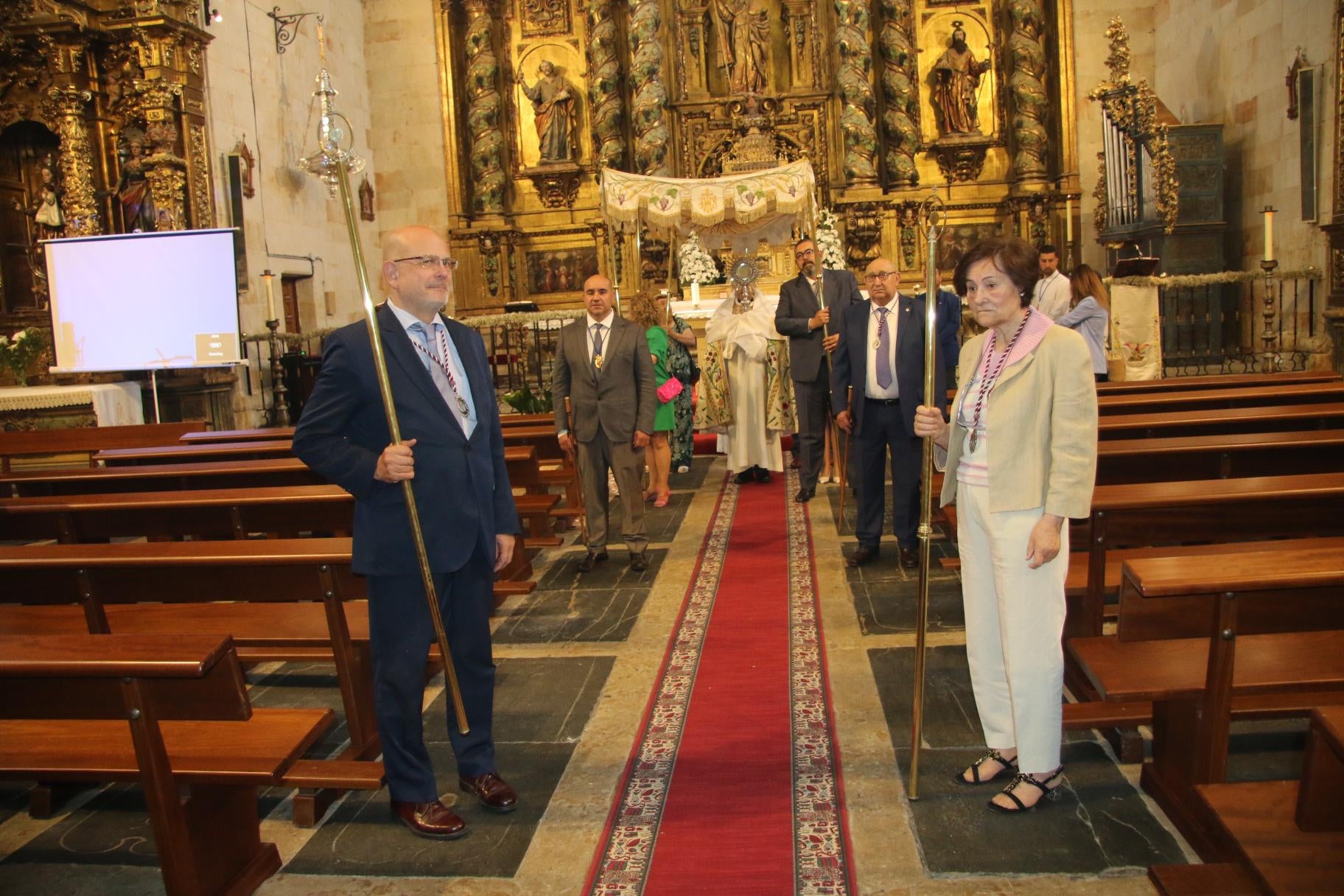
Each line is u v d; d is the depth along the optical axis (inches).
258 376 486.9
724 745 151.6
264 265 503.2
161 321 392.5
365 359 123.8
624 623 212.1
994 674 132.2
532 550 278.7
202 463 237.9
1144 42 616.1
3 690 104.3
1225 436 187.6
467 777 136.9
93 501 183.0
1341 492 140.4
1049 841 120.6
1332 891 86.4
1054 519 116.3
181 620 156.2
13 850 133.0
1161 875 108.2
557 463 323.0
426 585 123.3
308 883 121.0
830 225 498.0
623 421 243.3
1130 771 137.1
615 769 145.8
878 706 162.7
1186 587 103.8
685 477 379.9
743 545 271.7
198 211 442.0
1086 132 625.6
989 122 632.4
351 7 636.1
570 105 644.1
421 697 129.2
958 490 131.2
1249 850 91.6
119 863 129.0
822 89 629.0
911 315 228.1
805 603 217.6
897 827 125.6
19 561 137.4
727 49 627.5
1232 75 520.7
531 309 567.8
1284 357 453.1
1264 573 105.9
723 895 113.8
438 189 657.0
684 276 477.7
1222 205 511.5
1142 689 115.1
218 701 105.1
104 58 430.9
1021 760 125.0
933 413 126.6
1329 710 82.6
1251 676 114.7
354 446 123.8
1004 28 625.6
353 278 614.9
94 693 104.8
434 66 650.2
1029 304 121.3
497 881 119.3
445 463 125.5
